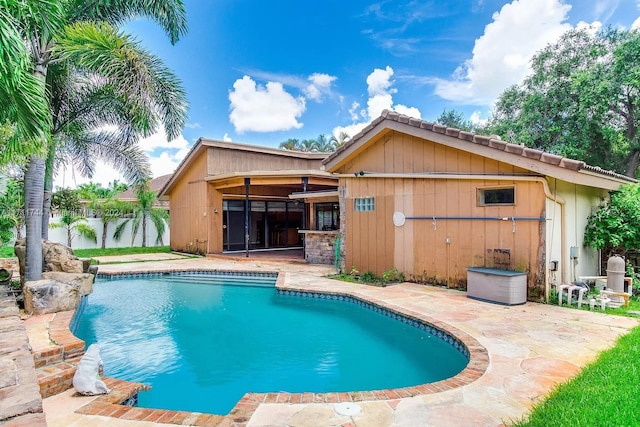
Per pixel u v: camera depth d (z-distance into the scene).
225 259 17.48
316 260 15.20
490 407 3.61
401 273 10.47
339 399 3.85
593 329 5.98
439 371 5.62
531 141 19.98
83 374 4.20
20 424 2.64
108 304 10.04
